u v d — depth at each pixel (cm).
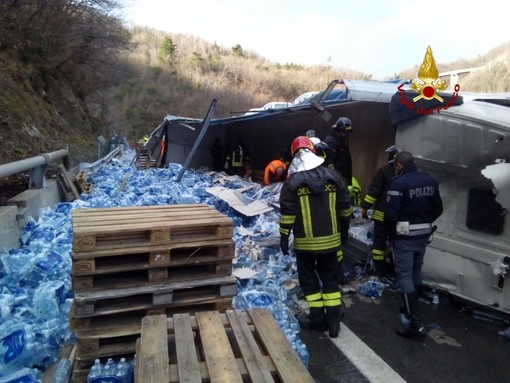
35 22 1506
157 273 284
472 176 419
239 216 672
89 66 2214
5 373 265
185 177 1077
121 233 275
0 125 1040
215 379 188
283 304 414
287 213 374
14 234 470
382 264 507
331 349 365
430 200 394
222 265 302
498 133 394
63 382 265
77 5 1717
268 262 515
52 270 384
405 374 330
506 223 398
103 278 285
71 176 832
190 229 297
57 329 313
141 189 857
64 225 536
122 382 249
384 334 395
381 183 486
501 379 326
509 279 397
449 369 338
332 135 594
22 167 521
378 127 775
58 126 1472
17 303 339
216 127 1506
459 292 437
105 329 271
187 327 231
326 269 393
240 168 1364
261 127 1351
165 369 193
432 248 459
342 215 388
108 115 3788
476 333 399
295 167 382
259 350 216
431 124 448
